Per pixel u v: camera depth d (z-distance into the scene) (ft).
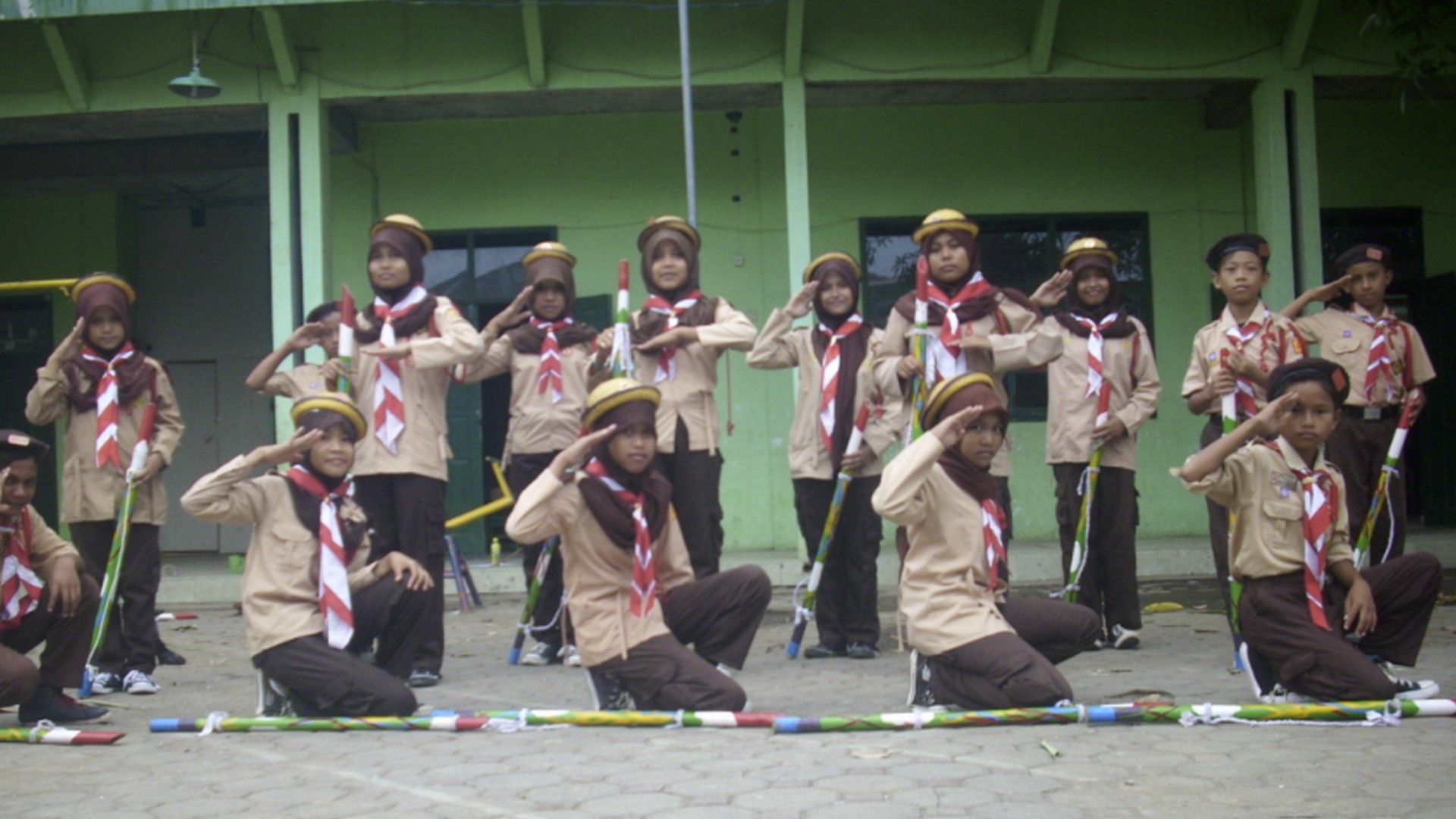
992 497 14.75
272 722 14.88
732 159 37.32
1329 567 14.51
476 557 36.99
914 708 14.90
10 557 15.47
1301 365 14.23
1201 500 37.29
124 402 19.42
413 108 35.78
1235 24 33.58
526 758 12.97
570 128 37.37
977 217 37.52
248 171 38.17
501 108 36.06
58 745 14.51
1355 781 11.24
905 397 19.35
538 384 20.71
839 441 20.22
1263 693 14.78
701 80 33.37
